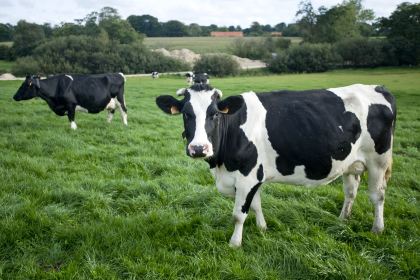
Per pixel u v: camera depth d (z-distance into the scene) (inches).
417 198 258.2
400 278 160.1
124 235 191.0
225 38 5442.9
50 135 422.9
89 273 160.2
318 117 184.7
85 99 502.0
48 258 173.3
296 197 253.0
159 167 315.6
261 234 195.2
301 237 189.8
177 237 191.5
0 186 249.8
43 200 236.5
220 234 194.9
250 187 184.4
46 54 2500.0
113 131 471.2
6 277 158.7
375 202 203.9
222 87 1241.4
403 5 2714.1
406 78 1673.2
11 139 395.5
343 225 200.8
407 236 199.3
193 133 166.6
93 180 272.8
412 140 434.0
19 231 190.1
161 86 1332.4
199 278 157.1
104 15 3720.5
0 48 3176.7
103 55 2527.1
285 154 183.6
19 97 505.7
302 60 2581.2
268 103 187.2
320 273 159.6
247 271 160.4
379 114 194.7
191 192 249.1
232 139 179.3
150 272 161.8
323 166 188.5
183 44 4421.8
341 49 2625.5
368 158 200.1
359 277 156.3
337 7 3503.9
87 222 212.4
